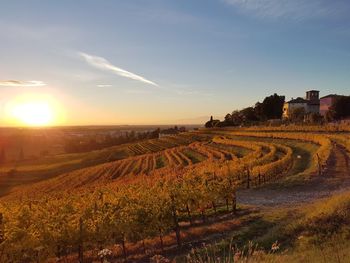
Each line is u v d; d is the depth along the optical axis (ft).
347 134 247.50
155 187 104.47
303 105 493.36
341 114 379.76
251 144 276.62
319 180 128.88
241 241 72.69
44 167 486.79
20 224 80.69
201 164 219.20
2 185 374.43
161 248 82.43
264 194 123.03
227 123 569.23
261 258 42.11
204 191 99.30
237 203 115.03
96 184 261.44
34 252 77.51
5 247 72.43
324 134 250.57
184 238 86.33
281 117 516.32
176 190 93.40
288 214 86.12
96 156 538.88
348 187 115.85
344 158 164.76
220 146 328.90
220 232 84.94
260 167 147.64
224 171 147.74
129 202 89.71
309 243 58.34
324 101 469.57
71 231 78.69
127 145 645.10
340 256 43.65
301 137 260.83
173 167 250.16
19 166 524.11
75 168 455.63
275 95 522.06
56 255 87.04
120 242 92.94
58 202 105.91
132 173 292.20
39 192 290.35
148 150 498.69
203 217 100.12
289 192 120.88
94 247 89.61
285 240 64.75
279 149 236.43
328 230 61.77
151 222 82.69
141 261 76.18
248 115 544.62
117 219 81.25
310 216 70.69
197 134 521.24
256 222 85.66
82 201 103.76
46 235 76.54
